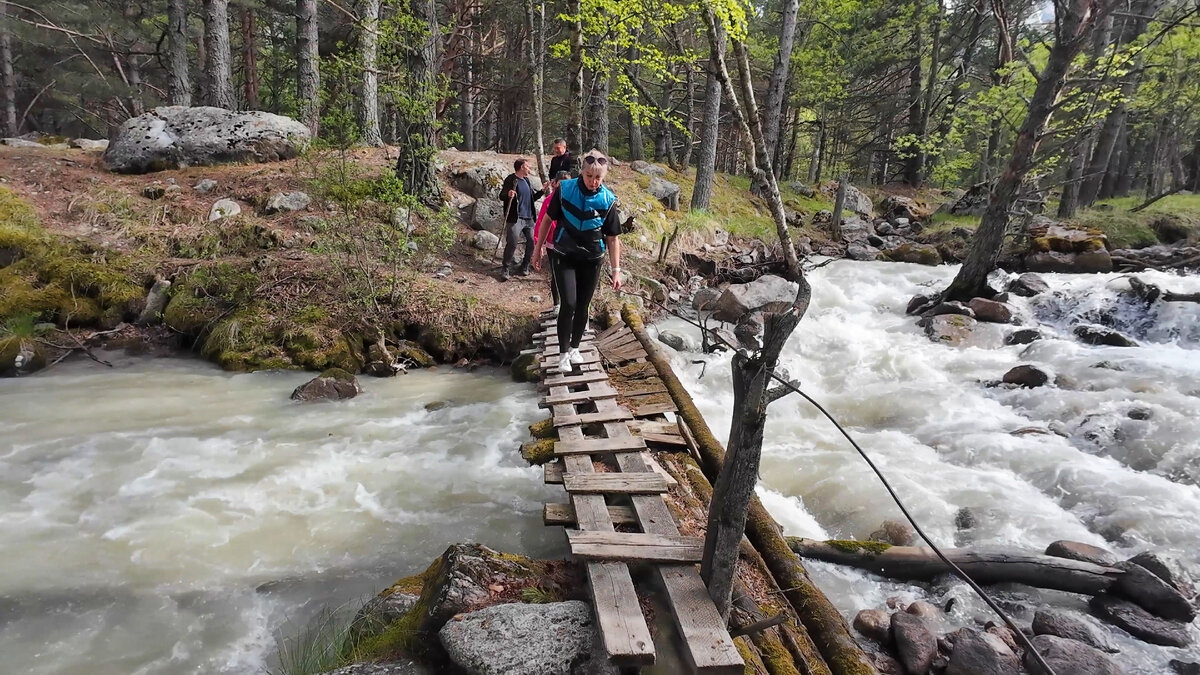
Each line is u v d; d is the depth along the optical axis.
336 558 3.62
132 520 3.89
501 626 2.43
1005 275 10.62
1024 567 3.39
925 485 4.59
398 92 8.87
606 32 9.12
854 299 10.31
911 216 18.11
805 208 17.62
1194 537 3.79
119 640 2.92
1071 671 2.67
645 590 2.75
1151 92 16.47
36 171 9.26
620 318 7.84
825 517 4.33
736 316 9.01
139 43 19.28
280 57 18.94
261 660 2.83
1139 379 6.10
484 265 9.32
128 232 8.20
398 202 7.83
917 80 22.77
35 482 4.28
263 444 5.05
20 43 18.94
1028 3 16.31
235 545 3.70
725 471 2.41
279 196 9.16
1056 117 13.65
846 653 2.58
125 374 6.48
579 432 4.37
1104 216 13.32
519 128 21.11
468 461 4.93
